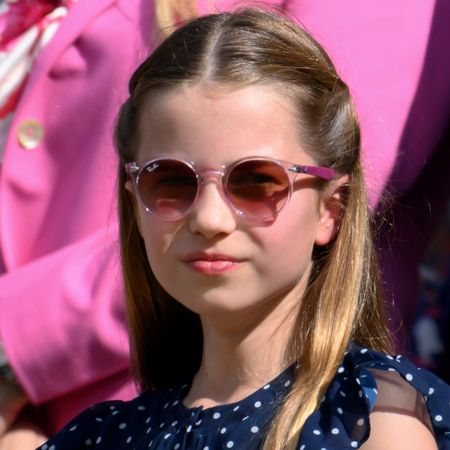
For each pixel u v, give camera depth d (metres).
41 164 11.95
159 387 9.88
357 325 8.96
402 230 11.79
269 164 8.48
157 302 9.83
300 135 8.69
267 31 8.95
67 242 11.66
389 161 11.19
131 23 11.78
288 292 8.84
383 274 11.58
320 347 8.60
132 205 9.59
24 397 11.27
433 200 12.05
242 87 8.60
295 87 8.76
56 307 11.08
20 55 12.51
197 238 8.48
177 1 11.42
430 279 13.46
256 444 8.35
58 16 12.61
